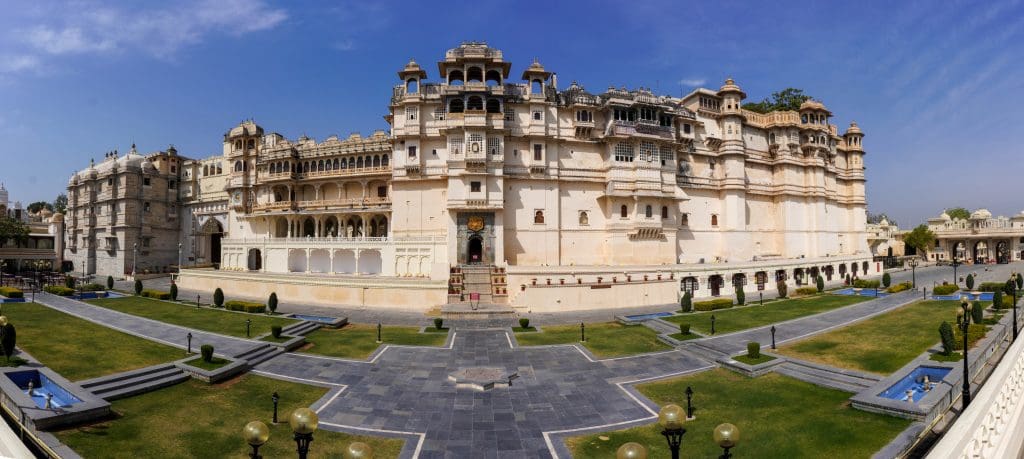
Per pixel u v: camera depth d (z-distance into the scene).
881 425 18.84
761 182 77.56
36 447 16.42
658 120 65.81
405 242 58.56
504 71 63.62
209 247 86.31
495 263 58.78
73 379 22.98
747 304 51.44
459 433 19.50
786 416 20.34
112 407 20.94
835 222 85.62
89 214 89.81
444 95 59.31
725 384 25.00
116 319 38.69
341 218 68.62
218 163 84.50
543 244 62.62
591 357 30.67
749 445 17.78
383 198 66.44
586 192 65.25
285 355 30.64
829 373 25.41
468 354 31.47
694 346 32.34
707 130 73.12
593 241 64.94
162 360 27.05
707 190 72.75
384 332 38.56
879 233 119.62
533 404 22.64
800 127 78.94
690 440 18.45
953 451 7.75
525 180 62.72
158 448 17.39
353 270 61.22
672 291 55.84
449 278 53.50
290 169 70.25
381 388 24.77
